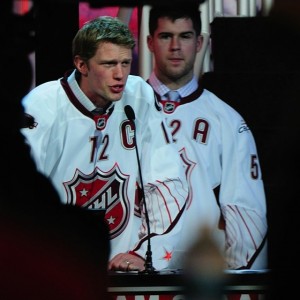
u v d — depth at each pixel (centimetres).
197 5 1612
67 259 605
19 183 618
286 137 683
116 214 1378
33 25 792
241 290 1047
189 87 1622
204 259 579
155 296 1069
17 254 595
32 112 1345
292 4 704
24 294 591
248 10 1895
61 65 1652
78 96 1372
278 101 1756
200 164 1590
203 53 1803
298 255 651
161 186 1323
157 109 1398
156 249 1269
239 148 1614
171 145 1375
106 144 1381
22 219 605
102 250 620
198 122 1609
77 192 1379
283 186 676
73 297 600
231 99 1758
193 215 1558
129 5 1337
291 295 646
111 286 1067
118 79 1351
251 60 1817
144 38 1758
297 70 1794
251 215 1568
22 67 743
